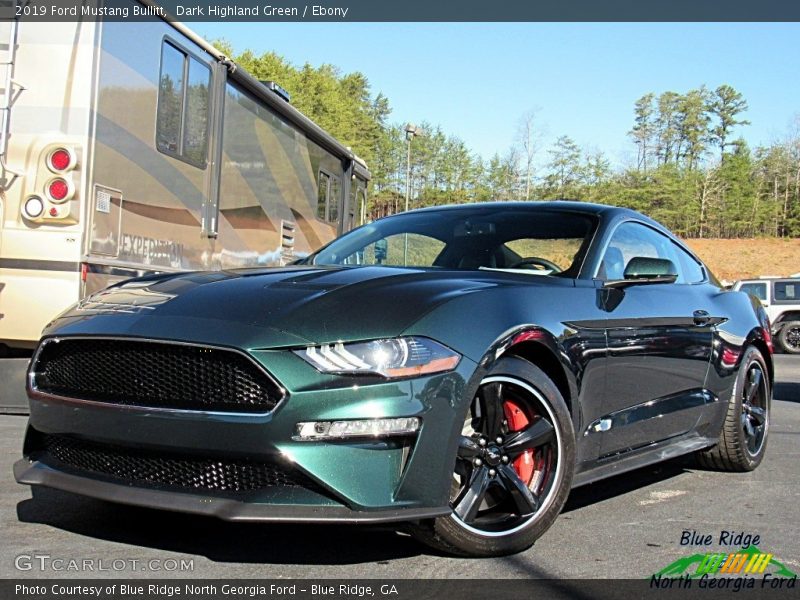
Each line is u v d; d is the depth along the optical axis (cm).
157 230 643
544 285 350
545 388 320
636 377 385
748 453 494
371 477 268
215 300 301
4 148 539
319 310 286
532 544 322
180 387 277
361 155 6875
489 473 307
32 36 548
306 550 310
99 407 285
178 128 670
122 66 584
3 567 285
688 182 7225
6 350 556
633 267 393
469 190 6994
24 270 542
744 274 5256
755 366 508
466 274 346
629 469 380
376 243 438
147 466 285
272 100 870
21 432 543
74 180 541
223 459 270
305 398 263
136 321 291
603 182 6856
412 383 274
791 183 7588
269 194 888
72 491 287
